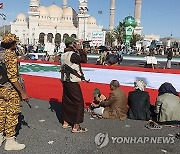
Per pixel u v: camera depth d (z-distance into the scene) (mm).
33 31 98625
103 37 28484
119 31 67688
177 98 5477
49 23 104062
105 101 5957
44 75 12352
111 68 15297
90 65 16375
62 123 5477
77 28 102062
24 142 4387
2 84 3852
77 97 4840
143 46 53406
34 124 5359
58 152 4027
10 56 3809
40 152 4008
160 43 51500
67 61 4789
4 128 4117
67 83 4848
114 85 5988
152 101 7812
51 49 22656
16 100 3982
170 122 5406
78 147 4242
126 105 6012
